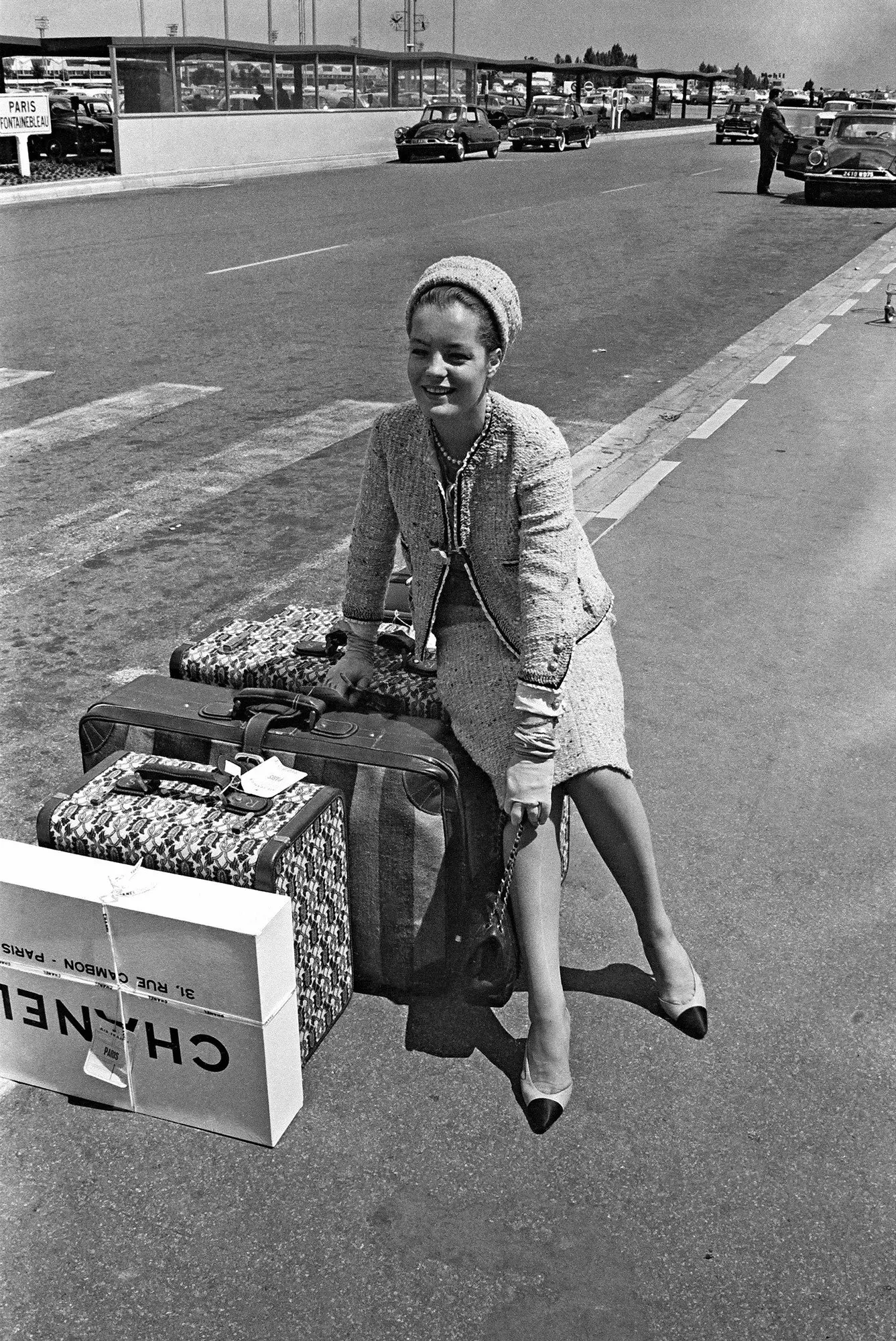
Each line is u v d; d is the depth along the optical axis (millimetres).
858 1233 2254
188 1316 2102
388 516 2678
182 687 2936
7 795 3789
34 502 6668
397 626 3123
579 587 2543
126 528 6262
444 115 38906
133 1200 2330
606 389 9039
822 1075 2631
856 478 6945
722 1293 2139
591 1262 2197
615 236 18203
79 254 16344
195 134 31203
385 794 2598
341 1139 2467
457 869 2650
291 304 12562
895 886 3279
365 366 9758
